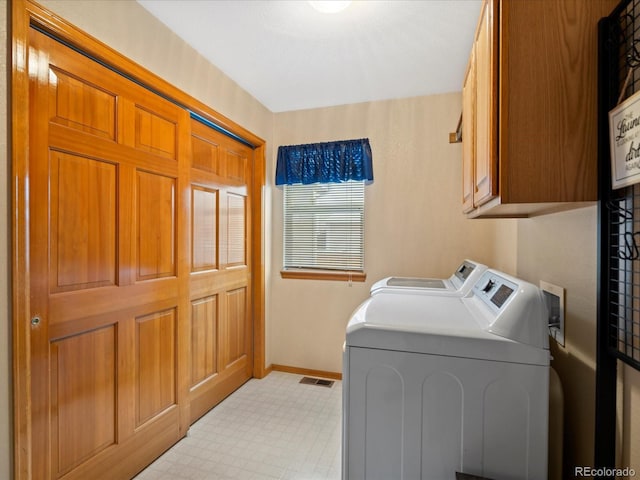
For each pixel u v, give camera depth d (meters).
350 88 2.56
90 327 1.45
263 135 2.87
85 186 1.42
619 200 0.79
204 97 2.11
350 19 1.75
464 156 1.70
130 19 1.58
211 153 2.33
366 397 1.13
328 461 1.81
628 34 0.79
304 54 2.08
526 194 0.90
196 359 2.20
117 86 1.56
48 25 1.23
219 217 2.42
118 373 1.59
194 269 2.16
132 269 1.66
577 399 1.08
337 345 2.91
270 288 3.05
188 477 1.68
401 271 2.74
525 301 1.06
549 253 1.33
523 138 0.91
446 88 2.56
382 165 2.78
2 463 1.12
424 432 1.08
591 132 0.88
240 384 2.73
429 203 2.67
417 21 1.75
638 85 0.77
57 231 1.31
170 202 1.91
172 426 1.93
